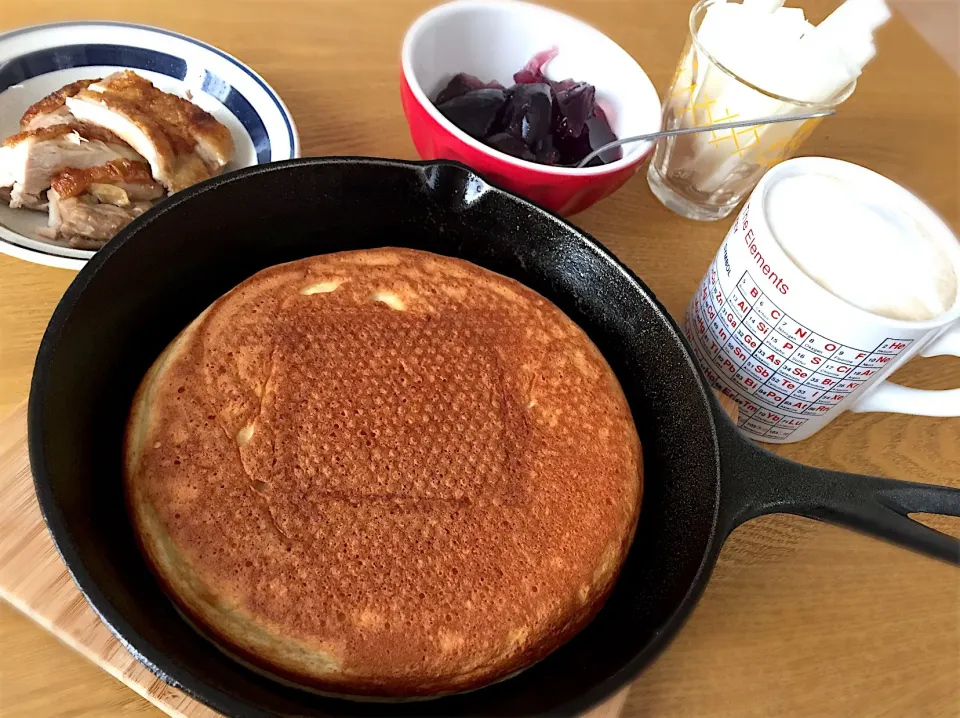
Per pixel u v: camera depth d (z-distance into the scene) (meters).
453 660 0.24
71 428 0.23
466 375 0.29
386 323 0.29
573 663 0.25
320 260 0.31
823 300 0.27
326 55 0.44
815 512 0.24
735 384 0.32
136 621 0.20
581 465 0.28
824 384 0.30
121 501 0.25
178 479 0.25
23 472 0.27
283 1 0.46
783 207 0.29
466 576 0.25
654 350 0.29
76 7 0.42
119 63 0.39
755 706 0.28
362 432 0.26
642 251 0.40
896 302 0.27
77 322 0.24
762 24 0.35
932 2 0.63
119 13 0.43
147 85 0.37
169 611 0.23
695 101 0.38
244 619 0.23
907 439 0.37
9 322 0.31
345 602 0.24
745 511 0.24
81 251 0.32
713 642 0.29
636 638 0.23
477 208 0.31
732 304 0.30
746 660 0.29
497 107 0.37
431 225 0.32
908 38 0.57
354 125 0.42
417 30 0.36
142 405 0.26
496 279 0.32
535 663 0.26
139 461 0.25
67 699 0.24
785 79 0.35
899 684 0.30
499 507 0.26
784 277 0.27
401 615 0.24
